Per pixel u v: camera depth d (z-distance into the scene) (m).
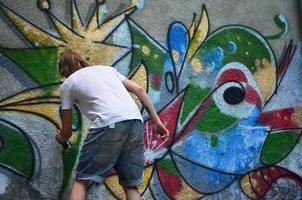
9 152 3.70
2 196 3.63
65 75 3.55
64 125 3.39
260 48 4.84
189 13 4.55
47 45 3.94
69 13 4.05
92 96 3.30
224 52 4.65
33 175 3.75
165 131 3.51
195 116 4.43
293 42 5.02
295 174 4.81
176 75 4.40
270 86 4.82
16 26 3.86
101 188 3.95
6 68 3.77
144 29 4.32
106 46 4.15
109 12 4.21
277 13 4.99
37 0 3.95
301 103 4.96
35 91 3.85
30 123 3.80
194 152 4.37
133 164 3.36
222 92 4.58
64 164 3.87
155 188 4.16
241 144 4.59
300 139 4.90
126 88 3.50
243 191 4.53
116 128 3.21
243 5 4.83
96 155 3.23
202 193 4.34
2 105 3.72
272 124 4.77
